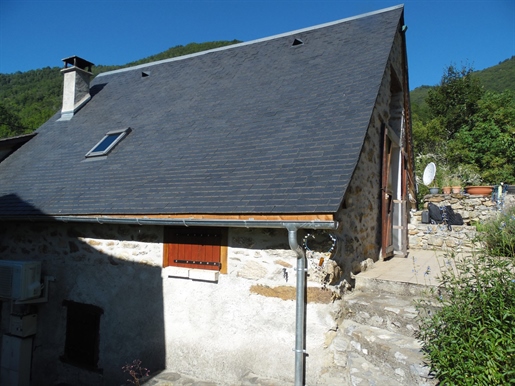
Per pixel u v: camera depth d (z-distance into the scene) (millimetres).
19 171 7695
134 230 5469
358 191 5305
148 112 8125
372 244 6164
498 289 2760
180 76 9305
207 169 5320
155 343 5164
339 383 3814
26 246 6438
